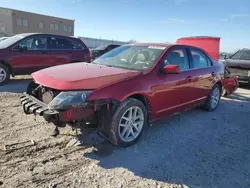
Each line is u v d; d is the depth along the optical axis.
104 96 3.12
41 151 3.27
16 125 4.10
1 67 7.38
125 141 3.50
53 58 8.30
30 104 3.30
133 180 2.78
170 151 3.57
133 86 3.45
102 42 40.31
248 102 7.33
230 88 7.48
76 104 2.95
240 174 3.08
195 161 3.32
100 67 3.90
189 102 4.80
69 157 3.18
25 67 7.79
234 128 4.80
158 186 2.71
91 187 2.60
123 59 4.33
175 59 4.38
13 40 7.78
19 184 2.56
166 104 4.12
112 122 3.28
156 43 4.70
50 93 3.23
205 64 5.39
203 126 4.78
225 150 3.75
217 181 2.89
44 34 8.19
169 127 4.58
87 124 3.17
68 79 3.16
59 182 2.65
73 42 8.90
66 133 3.85
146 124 3.86
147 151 3.52
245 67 9.45
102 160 3.17
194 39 9.52
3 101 5.53
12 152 3.18
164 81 3.95
